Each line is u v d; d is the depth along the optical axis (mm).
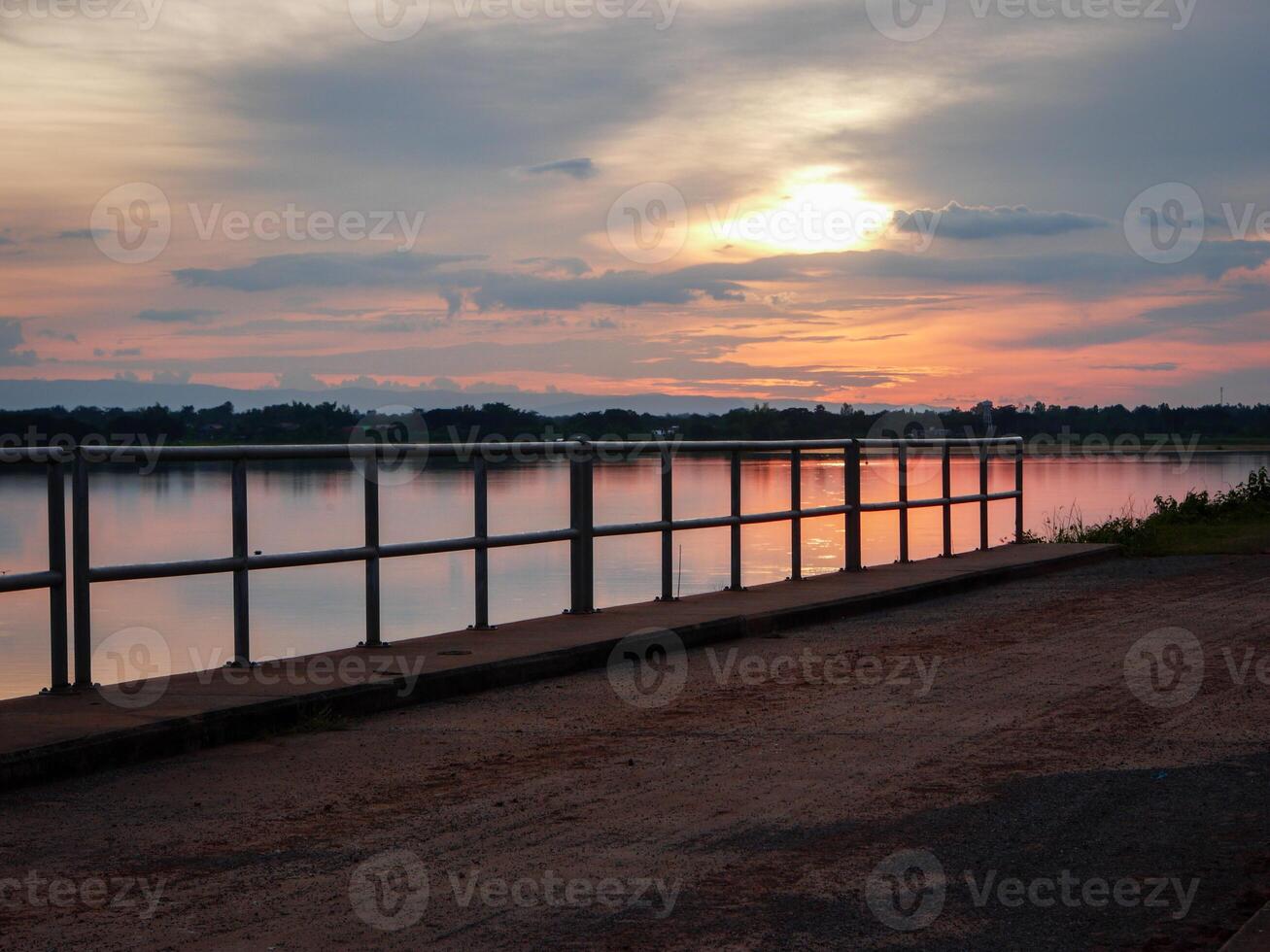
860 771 5871
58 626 7016
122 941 3945
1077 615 10781
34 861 4723
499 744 6531
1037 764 5957
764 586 12070
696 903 4246
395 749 6441
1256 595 11688
